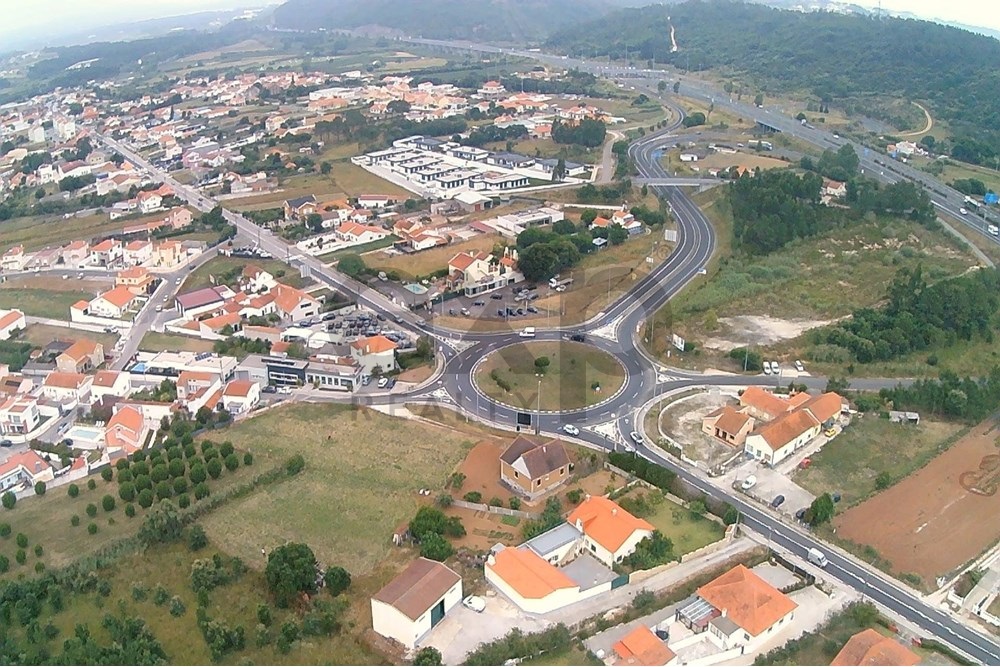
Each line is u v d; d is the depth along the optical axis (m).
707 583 110.44
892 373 171.00
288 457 142.38
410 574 105.88
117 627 103.31
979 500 130.50
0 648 101.75
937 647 100.50
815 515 122.75
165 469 135.38
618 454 136.25
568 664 97.19
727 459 141.00
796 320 192.88
